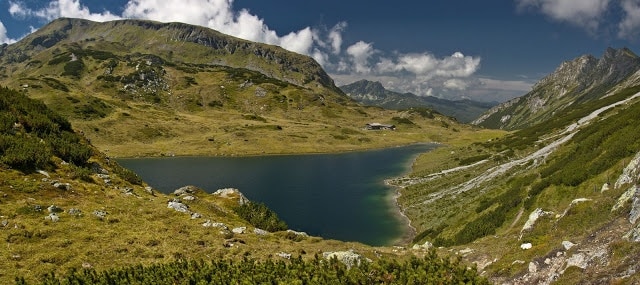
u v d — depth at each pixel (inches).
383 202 3644.2
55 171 1486.2
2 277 735.7
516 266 994.1
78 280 657.6
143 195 1654.8
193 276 674.2
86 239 984.9
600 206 1129.4
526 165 2903.5
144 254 953.5
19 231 945.5
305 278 635.5
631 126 1898.4
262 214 1894.7
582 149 2149.4
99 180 1609.3
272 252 1122.7
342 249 1309.1
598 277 693.9
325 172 5423.2
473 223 2046.0
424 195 3523.6
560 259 879.7
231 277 673.6
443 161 5438.0
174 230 1172.5
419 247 1588.3
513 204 1969.7
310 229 2928.2
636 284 596.1
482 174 3368.6
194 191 2197.3
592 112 4825.3
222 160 6633.9
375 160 6668.3
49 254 861.2
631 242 724.0
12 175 1293.1
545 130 4916.3
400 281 603.2
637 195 943.7
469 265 1232.2
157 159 6653.5
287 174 5265.8
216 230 1256.8
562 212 1359.5
